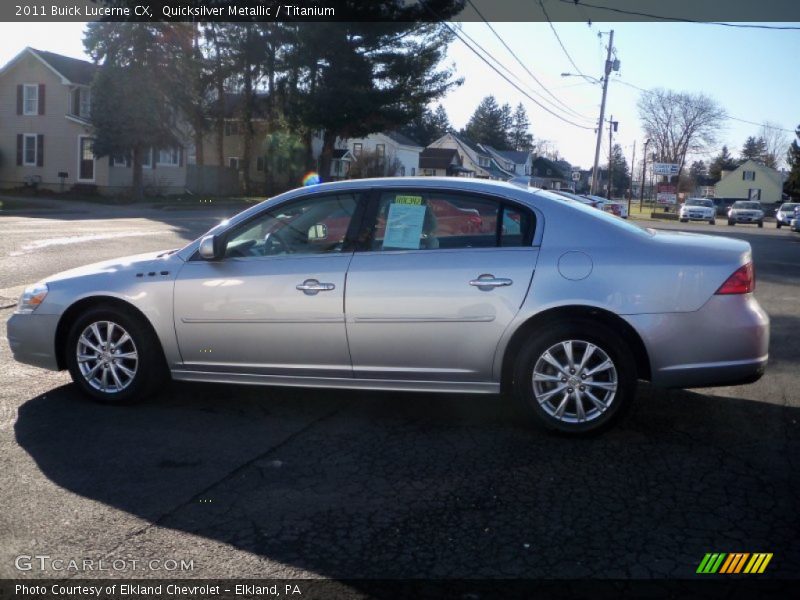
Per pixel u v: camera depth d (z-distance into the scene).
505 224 5.20
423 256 5.20
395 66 38.06
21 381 6.45
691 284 4.90
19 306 6.03
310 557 3.56
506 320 5.02
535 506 4.09
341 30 36.88
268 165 49.28
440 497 4.20
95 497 4.20
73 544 3.68
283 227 5.55
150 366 5.70
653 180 99.56
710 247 5.09
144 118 36.09
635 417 5.59
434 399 6.03
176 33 37.12
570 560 3.53
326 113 37.53
